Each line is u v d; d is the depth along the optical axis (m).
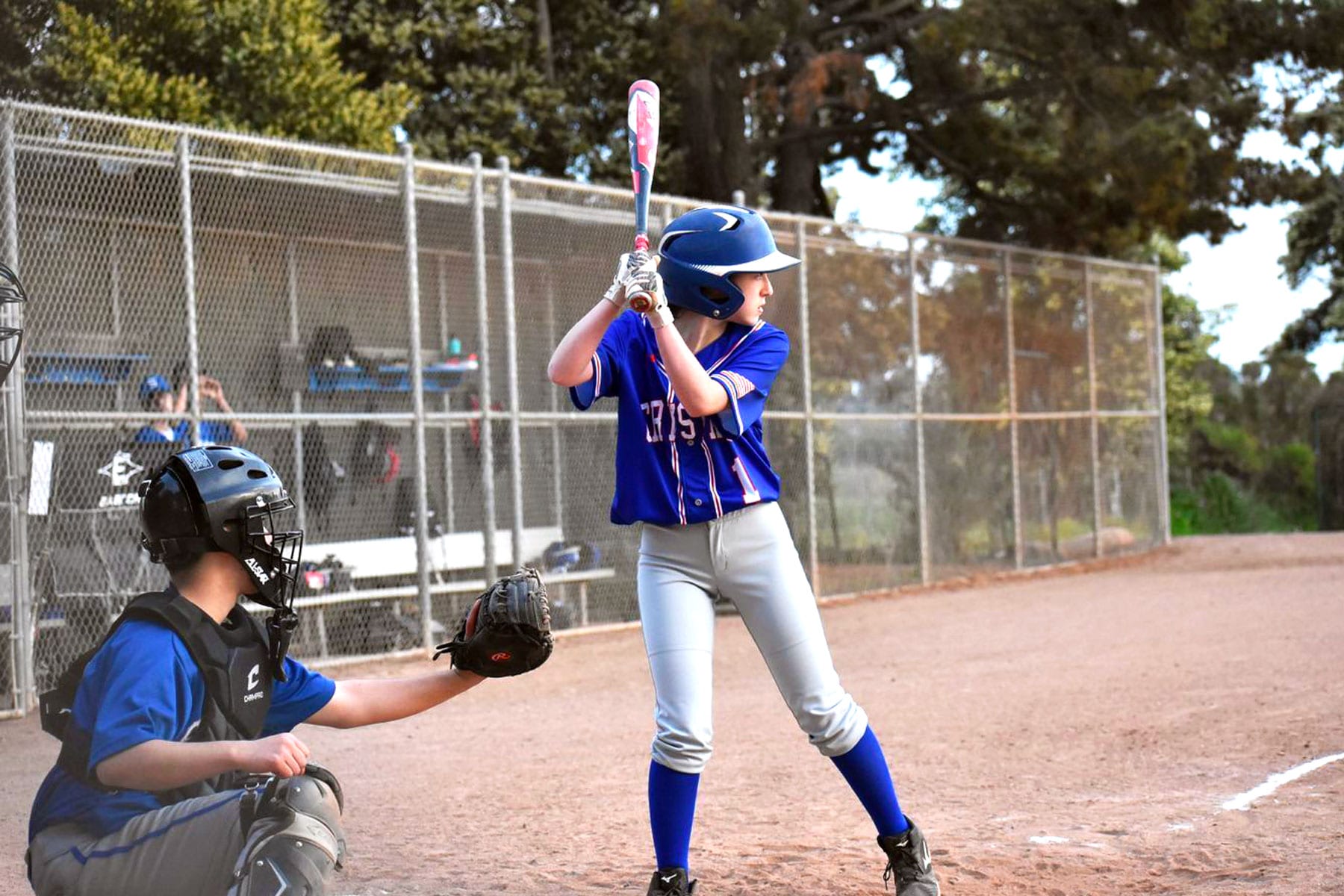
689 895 5.88
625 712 13.11
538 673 16.00
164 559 4.22
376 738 11.98
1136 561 29.27
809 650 5.91
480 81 29.69
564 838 7.88
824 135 31.16
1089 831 7.53
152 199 15.21
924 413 24.77
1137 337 31.31
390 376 17.88
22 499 13.30
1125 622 18.45
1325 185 30.61
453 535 18.08
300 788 4.09
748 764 10.18
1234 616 18.12
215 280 16.22
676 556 5.95
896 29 29.98
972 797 8.65
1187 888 6.25
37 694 13.56
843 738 5.94
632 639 18.62
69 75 18.73
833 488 22.92
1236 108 28.92
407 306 17.72
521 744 11.48
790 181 32.12
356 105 24.50
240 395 16.53
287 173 15.95
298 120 23.62
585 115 31.94
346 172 17.12
